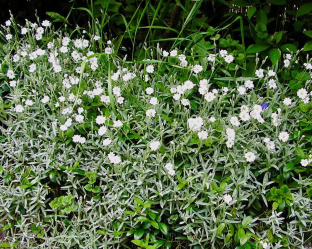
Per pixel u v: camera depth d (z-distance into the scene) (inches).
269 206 30.3
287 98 32.1
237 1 39.9
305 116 32.9
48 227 30.2
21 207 30.5
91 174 29.2
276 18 43.4
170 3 42.1
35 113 33.5
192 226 28.3
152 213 28.2
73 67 37.4
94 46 38.3
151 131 32.0
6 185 31.1
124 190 29.1
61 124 32.8
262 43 38.2
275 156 30.3
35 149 32.2
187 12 37.9
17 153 31.8
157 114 32.5
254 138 31.5
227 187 28.4
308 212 29.2
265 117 32.2
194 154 30.2
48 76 35.7
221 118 31.9
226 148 31.1
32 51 38.5
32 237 29.0
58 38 40.4
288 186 30.3
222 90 32.4
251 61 38.7
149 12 42.2
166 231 27.6
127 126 30.2
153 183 29.9
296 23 40.5
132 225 28.4
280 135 30.2
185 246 29.0
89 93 33.4
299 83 34.7
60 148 31.4
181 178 28.9
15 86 35.7
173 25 40.8
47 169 30.5
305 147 32.1
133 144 30.8
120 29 44.7
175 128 30.8
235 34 44.9
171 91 33.5
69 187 30.0
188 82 32.1
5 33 45.4
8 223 29.9
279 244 27.6
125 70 35.1
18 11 47.2
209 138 29.8
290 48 37.6
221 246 28.5
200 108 33.5
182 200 29.1
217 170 29.9
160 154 28.9
